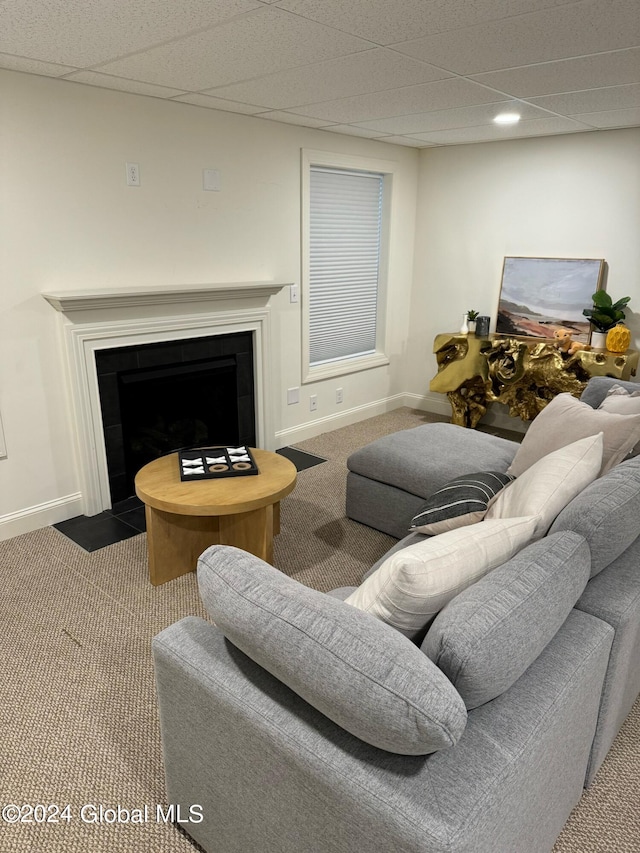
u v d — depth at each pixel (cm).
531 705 123
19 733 192
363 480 321
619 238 412
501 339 458
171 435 376
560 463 184
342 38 213
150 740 190
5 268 280
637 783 175
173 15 191
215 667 133
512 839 118
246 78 270
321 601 119
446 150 481
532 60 238
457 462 296
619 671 161
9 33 210
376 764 109
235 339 388
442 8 184
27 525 314
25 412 301
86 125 293
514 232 459
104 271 316
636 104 318
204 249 360
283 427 445
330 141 418
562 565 138
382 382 528
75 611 253
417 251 518
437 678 102
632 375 406
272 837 127
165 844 159
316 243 447
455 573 130
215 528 285
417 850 97
